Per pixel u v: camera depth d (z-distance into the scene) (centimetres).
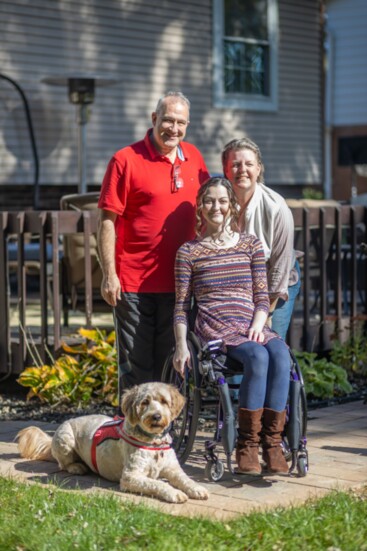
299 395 523
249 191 584
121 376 598
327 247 959
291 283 620
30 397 759
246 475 539
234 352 527
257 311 546
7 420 710
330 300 1177
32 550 412
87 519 448
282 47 1783
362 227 1056
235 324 541
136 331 591
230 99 1697
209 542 414
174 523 439
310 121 1855
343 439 633
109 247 583
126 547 410
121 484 504
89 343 775
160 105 577
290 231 588
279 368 520
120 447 516
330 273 952
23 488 505
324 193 1900
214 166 1686
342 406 756
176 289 554
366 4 2325
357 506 468
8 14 1395
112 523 439
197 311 571
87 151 1502
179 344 537
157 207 583
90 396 757
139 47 1559
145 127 1579
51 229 756
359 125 2356
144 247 586
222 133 1691
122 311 592
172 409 495
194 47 1641
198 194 559
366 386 843
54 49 1451
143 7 1559
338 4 2362
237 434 525
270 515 449
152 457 504
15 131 1420
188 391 535
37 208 1420
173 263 588
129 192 582
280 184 1802
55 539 419
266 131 1769
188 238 591
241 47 1720
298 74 1820
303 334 861
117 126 1541
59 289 831
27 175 1434
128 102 1552
